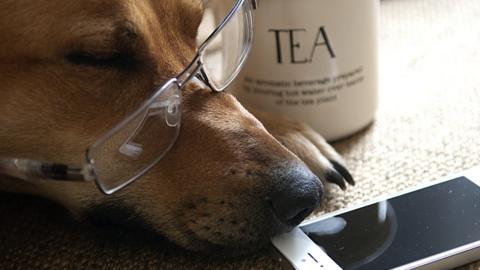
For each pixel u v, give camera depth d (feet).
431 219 1.45
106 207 1.47
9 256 1.53
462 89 1.94
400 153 1.73
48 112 1.42
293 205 1.40
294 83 1.76
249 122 1.47
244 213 1.40
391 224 1.45
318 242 1.44
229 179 1.40
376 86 1.84
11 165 1.45
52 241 1.56
